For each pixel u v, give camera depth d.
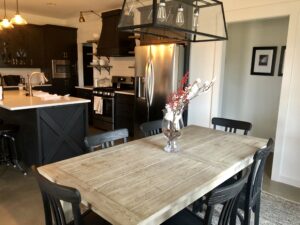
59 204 1.24
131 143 2.18
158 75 4.15
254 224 2.11
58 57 6.39
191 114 4.17
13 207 2.51
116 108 5.22
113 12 5.11
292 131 3.04
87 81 6.96
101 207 1.18
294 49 2.90
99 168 1.63
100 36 5.57
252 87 4.49
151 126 2.56
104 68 6.23
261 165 1.81
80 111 3.70
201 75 3.94
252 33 4.34
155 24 1.54
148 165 1.70
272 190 2.97
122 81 5.73
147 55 4.27
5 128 3.25
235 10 3.34
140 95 4.50
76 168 1.62
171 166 1.68
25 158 3.58
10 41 5.88
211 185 1.48
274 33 4.11
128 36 5.16
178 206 1.26
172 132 1.98
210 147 2.12
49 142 3.39
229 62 4.70
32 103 3.24
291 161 3.10
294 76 2.94
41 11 5.79
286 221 2.35
